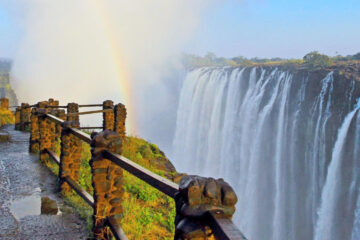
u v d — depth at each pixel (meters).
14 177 5.47
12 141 9.17
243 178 28.94
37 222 3.64
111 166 3.16
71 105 9.51
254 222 25.64
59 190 4.76
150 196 6.19
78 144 4.84
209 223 1.44
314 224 20.34
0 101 16.78
